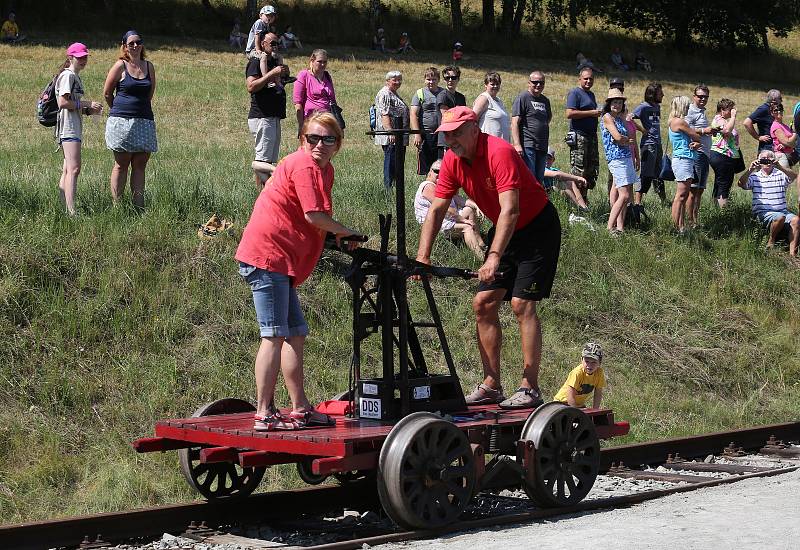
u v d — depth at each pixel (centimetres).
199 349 1833
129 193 2181
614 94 2627
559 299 2352
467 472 1185
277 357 1177
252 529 1263
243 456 1157
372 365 1961
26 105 5022
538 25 10675
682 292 2550
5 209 1989
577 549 1034
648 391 2156
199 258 2006
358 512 1380
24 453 1536
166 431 1252
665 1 10944
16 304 1756
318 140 1159
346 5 10219
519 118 2520
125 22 8638
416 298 2175
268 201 1174
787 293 2694
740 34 11138
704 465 1631
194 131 4759
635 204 2788
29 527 1120
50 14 8288
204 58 7356
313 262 1205
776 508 1243
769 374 2361
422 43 9656
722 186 3094
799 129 2927
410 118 2597
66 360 1709
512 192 1296
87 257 1912
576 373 1723
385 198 2614
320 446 1109
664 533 1105
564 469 1284
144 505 1466
